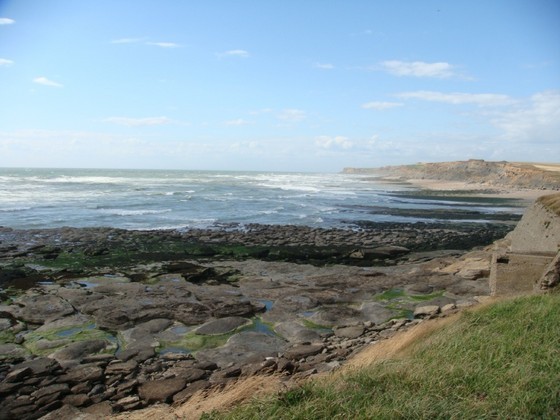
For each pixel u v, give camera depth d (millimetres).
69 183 71938
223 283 16922
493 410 5121
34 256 20953
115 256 21484
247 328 12242
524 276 14242
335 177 159625
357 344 10883
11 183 68625
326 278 17484
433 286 16391
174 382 8500
